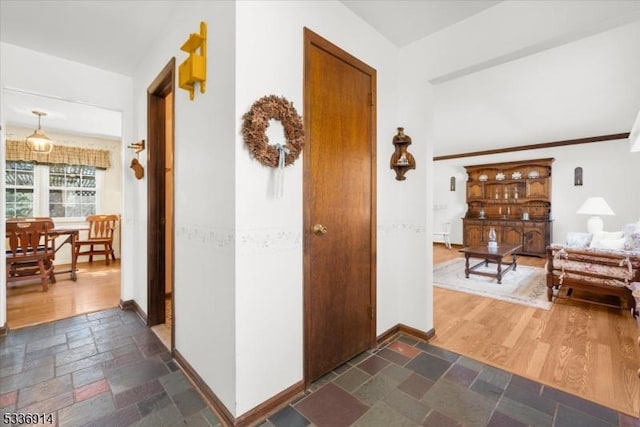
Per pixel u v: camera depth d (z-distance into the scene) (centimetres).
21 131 479
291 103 161
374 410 157
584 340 235
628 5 154
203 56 163
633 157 544
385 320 237
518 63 289
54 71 263
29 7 198
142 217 274
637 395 167
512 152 678
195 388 174
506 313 296
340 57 192
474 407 158
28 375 186
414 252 242
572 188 607
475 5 195
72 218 530
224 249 148
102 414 152
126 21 214
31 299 331
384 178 234
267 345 154
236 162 139
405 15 204
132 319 276
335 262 194
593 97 377
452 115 452
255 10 146
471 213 735
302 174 170
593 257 307
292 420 149
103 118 432
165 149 287
